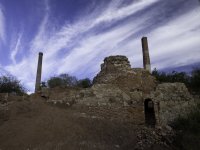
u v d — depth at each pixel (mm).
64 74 29625
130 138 12031
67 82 28703
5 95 16156
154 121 16359
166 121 15805
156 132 12820
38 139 10602
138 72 17359
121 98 16062
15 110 14188
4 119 13141
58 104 15883
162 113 16125
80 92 16234
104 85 16391
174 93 16906
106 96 15992
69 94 16281
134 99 16219
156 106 16344
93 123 13414
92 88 16234
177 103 16578
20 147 9875
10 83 23188
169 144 11328
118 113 15523
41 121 12469
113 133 12414
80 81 27375
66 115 13953
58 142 10398
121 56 17781
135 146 10984
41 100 16297
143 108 16031
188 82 22578
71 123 12797
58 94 16406
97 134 11984
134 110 15836
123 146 10875
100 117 15031
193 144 10914
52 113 13852
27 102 15469
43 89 16922
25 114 13734
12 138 10711
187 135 11836
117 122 14508
